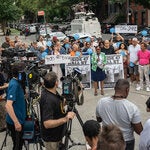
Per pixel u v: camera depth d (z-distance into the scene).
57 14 73.12
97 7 65.94
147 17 54.88
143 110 10.70
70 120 5.50
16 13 54.38
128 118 4.83
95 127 3.55
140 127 4.88
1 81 8.18
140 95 12.72
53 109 5.09
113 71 14.09
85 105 11.58
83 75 14.08
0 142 8.09
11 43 15.82
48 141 5.27
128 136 4.90
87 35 29.73
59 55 13.66
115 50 14.75
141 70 13.21
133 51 13.80
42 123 5.23
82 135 8.55
